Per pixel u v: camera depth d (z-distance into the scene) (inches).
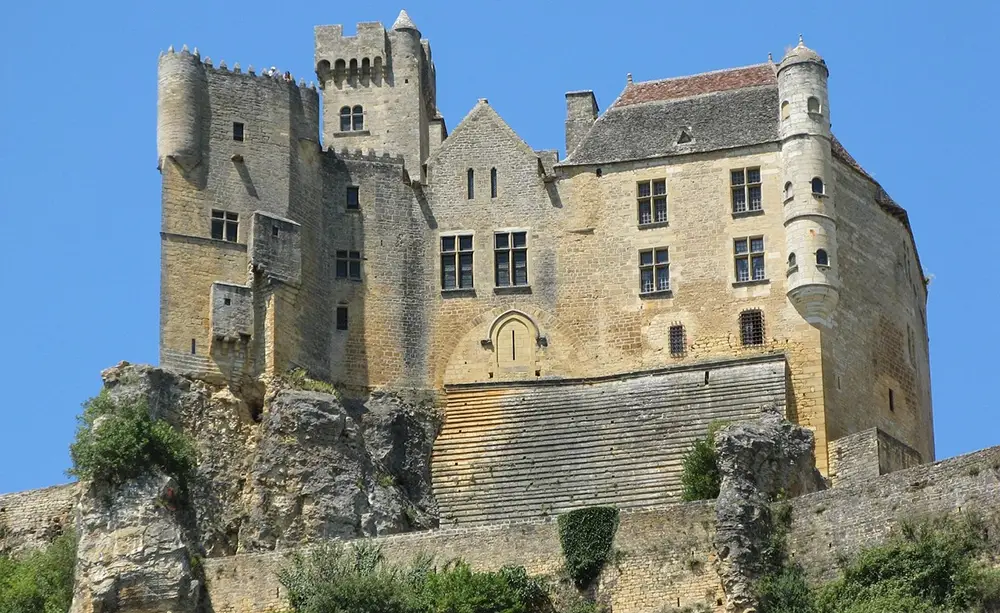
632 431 4060.0
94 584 3649.1
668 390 4101.9
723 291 4153.5
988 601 3097.9
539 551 3479.3
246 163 4188.0
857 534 3304.6
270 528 3885.3
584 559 3437.5
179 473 3828.7
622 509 3476.9
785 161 4183.1
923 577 3147.1
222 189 4158.5
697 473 3700.8
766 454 3646.7
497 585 3400.6
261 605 3599.9
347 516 3887.8
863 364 4160.9
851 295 4163.4
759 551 3371.1
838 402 4072.3
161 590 3639.3
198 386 4023.1
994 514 3169.3
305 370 4128.9
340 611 3348.9
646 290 4195.4
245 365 4072.3
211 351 4057.6
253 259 4119.1
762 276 4143.7
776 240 4158.5
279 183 4200.3
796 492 3649.1
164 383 3976.4
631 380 4143.7
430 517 4042.8
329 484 3909.9
